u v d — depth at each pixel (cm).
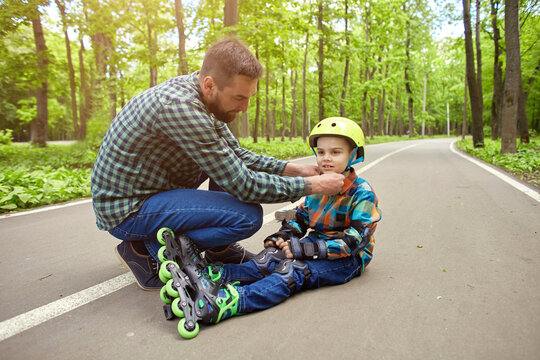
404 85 3634
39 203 457
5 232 328
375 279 212
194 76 177
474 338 147
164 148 178
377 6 2306
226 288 172
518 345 141
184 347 145
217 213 181
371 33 2506
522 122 1448
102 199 181
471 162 970
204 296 160
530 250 255
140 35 1520
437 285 201
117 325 164
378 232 313
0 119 2958
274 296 176
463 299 183
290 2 1244
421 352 138
